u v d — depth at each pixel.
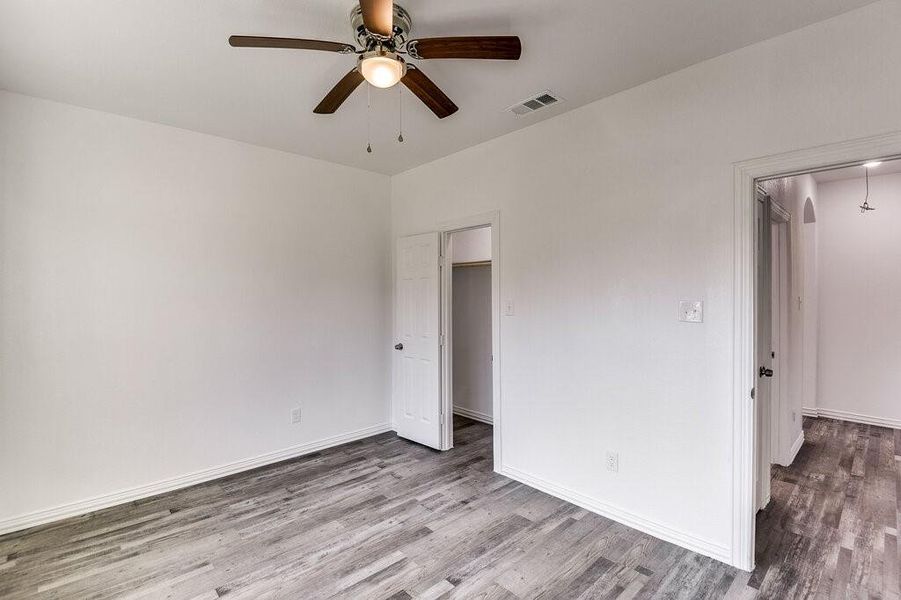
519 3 1.92
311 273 4.02
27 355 2.73
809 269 4.93
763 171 2.20
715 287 2.35
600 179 2.84
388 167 4.33
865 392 4.77
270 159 3.76
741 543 2.27
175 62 2.39
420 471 3.59
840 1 1.89
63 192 2.86
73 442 2.88
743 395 2.26
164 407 3.22
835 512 2.84
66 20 2.01
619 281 2.75
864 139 1.93
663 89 2.55
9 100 2.69
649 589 2.13
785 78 2.13
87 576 2.25
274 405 3.78
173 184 3.27
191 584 2.18
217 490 3.25
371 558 2.39
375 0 1.51
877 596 2.06
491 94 2.76
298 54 2.31
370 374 4.46
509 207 3.41
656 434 2.58
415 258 4.28
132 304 3.10
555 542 2.54
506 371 3.45
